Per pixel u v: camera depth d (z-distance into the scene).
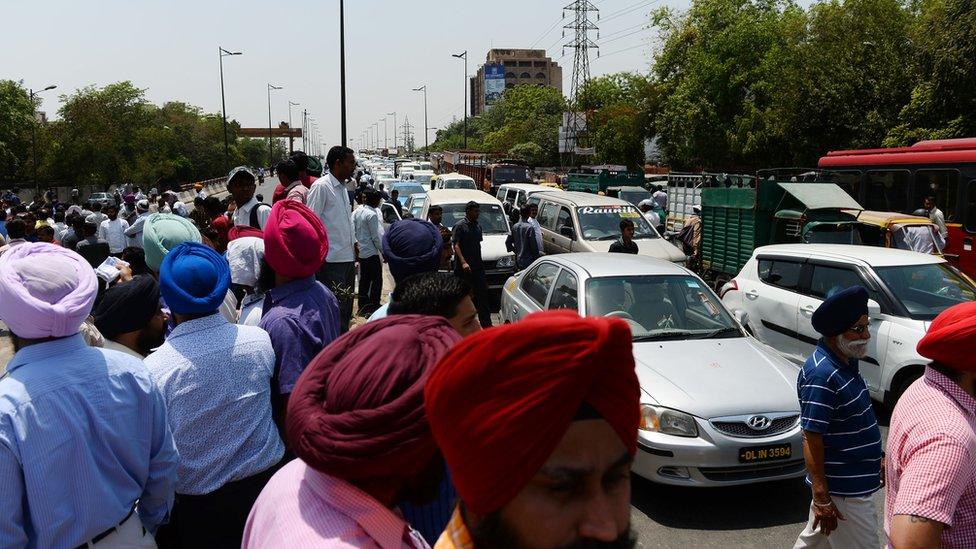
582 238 12.67
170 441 2.52
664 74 37.31
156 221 4.40
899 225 11.04
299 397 1.34
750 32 31.03
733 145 29.58
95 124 49.78
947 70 18.94
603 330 0.84
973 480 2.15
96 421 2.25
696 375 5.27
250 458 2.76
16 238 10.28
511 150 58.75
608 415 0.86
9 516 2.09
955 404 2.22
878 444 3.16
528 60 161.75
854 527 3.13
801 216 11.54
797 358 7.45
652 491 5.18
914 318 6.36
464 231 9.91
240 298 5.86
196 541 2.71
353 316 9.59
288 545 1.22
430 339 1.39
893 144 20.70
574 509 0.88
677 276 6.68
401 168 42.06
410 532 1.33
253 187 6.92
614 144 43.53
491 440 0.84
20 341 2.29
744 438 4.80
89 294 2.33
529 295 7.68
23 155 46.72
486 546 0.91
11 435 2.10
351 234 6.13
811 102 25.20
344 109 21.42
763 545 4.45
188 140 70.19
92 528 2.22
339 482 1.25
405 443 1.20
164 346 2.77
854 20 24.94
